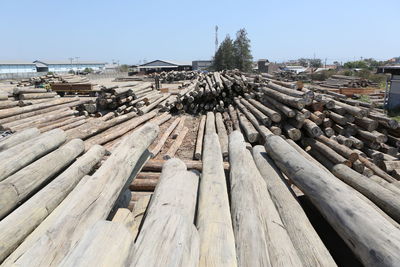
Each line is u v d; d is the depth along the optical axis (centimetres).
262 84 1065
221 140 701
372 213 224
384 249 187
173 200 263
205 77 1617
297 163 329
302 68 7031
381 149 627
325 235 285
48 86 1678
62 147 390
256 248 205
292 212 277
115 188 291
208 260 184
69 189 316
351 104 796
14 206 271
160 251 166
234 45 5069
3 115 756
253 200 279
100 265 151
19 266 182
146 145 384
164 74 3512
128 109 1034
